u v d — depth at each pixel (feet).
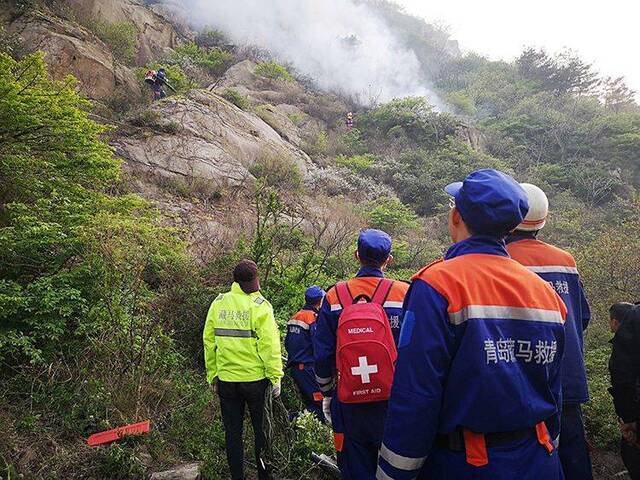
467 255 6.04
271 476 11.97
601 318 20.36
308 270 23.70
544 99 130.11
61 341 13.89
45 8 52.01
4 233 14.26
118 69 54.44
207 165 38.88
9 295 13.32
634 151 98.78
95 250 15.06
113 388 12.87
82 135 18.43
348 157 76.43
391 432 5.52
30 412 11.60
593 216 62.03
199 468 11.66
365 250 9.84
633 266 22.22
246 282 11.93
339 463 9.60
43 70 18.84
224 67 100.53
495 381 5.39
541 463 5.61
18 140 17.07
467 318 5.55
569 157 101.09
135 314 15.39
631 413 8.86
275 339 11.75
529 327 5.71
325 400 11.87
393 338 9.07
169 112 44.88
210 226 29.45
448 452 5.65
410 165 75.25
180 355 15.90
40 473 10.32
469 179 6.28
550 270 8.82
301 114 91.81
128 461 11.24
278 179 44.14
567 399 8.42
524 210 6.16
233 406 11.72
